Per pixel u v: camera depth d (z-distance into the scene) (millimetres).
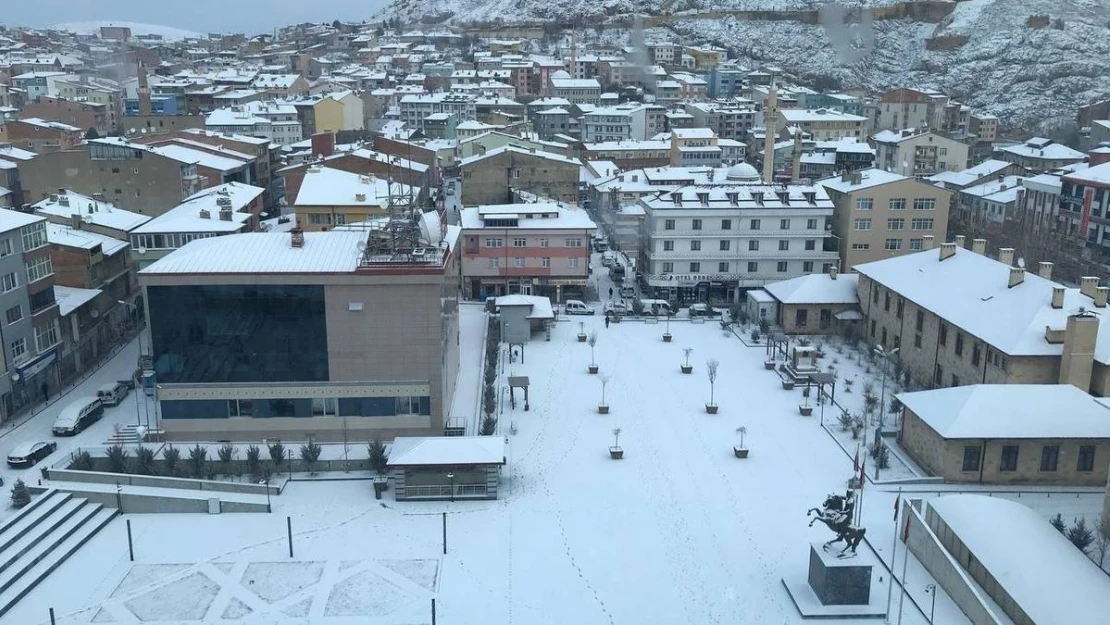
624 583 44781
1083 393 57062
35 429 62438
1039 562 41812
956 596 42500
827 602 42312
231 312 58562
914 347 76500
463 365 78625
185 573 45844
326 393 60312
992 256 114188
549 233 99188
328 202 100000
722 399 71188
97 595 43844
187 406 60219
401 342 59719
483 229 99188
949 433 54625
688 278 100438
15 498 50562
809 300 88438
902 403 60719
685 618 41906
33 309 66938
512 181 131875
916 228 101125
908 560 46781
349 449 59938
